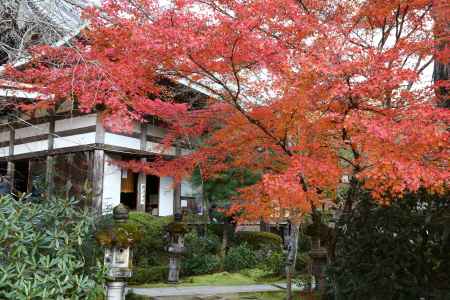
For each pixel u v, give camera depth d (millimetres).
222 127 7379
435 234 6625
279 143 6117
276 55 5070
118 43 6043
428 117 4688
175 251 11906
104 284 6578
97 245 7242
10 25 6309
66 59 5910
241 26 4719
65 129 14938
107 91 5543
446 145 4656
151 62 5551
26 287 4871
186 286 11398
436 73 7492
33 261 5254
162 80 7879
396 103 5363
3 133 17219
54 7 6238
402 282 6605
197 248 14453
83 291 5617
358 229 7145
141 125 15211
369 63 4742
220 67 5559
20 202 5914
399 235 6742
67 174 14695
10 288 5031
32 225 5660
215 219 16719
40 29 6199
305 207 6125
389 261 6660
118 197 14797
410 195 6566
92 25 6117
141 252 13672
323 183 5477
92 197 12086
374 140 4730
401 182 4539
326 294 8383
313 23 5652
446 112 4594
